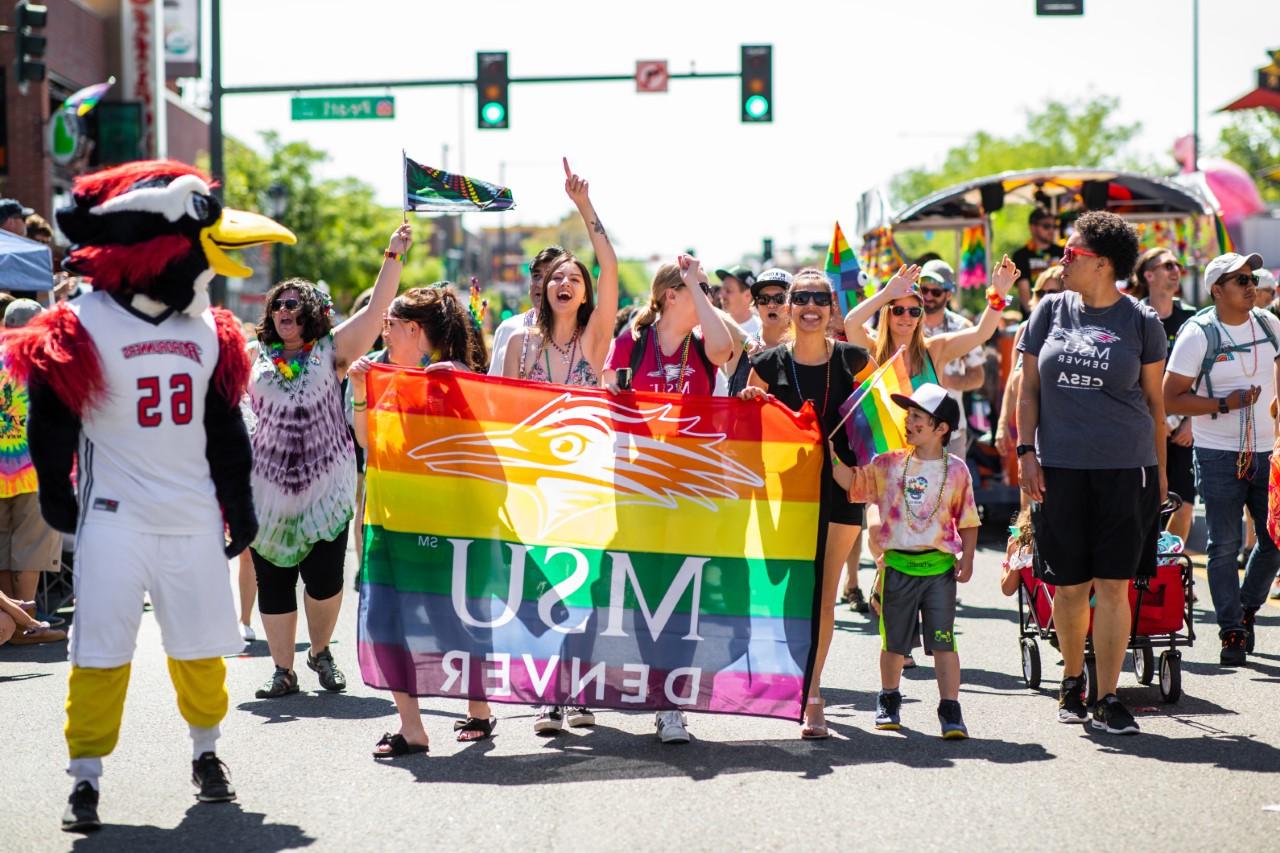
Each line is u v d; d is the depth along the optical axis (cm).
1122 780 575
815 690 655
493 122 2111
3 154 2655
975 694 739
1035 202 1775
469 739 652
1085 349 654
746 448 641
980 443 1393
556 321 694
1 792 573
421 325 717
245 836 514
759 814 532
